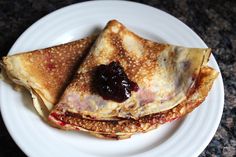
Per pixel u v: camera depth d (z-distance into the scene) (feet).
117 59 1.71
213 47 1.97
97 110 1.57
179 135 1.56
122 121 1.57
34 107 1.60
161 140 1.58
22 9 2.08
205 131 1.57
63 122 1.54
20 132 1.53
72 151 1.52
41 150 1.50
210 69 1.66
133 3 1.95
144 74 1.67
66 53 1.75
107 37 1.76
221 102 1.64
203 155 1.62
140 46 1.76
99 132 1.54
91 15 1.92
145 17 1.91
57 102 1.60
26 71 1.65
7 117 1.56
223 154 1.62
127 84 1.59
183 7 2.15
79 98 1.59
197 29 2.05
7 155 1.59
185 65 1.65
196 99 1.61
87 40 1.80
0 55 1.88
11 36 1.96
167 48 1.73
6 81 1.65
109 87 1.57
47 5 2.11
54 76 1.67
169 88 1.63
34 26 1.84
